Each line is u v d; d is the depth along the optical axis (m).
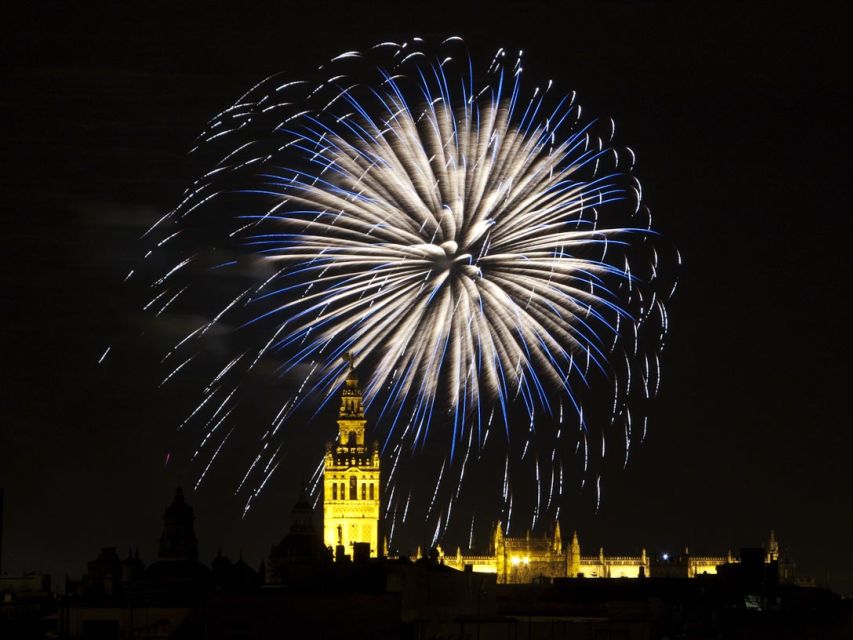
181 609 197.88
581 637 194.38
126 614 198.62
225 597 188.12
